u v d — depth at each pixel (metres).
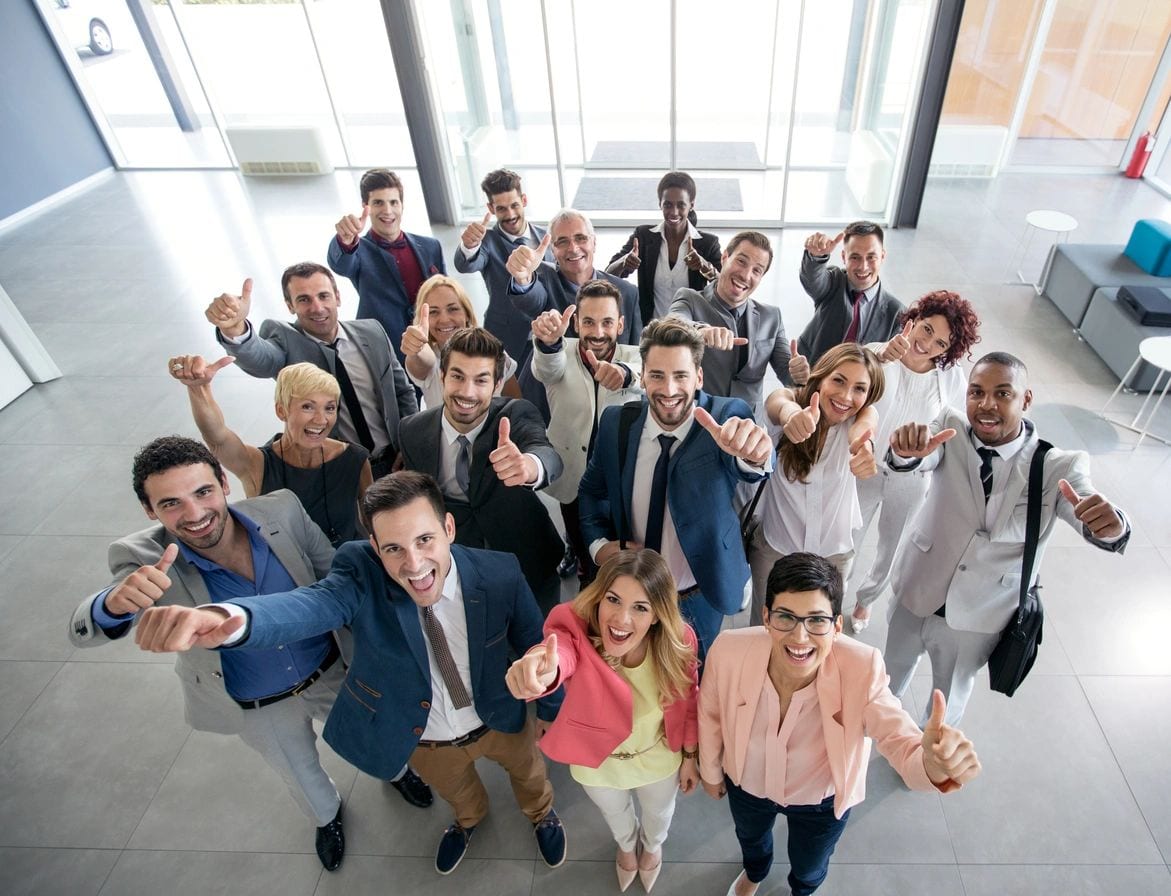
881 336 3.49
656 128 8.94
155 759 2.92
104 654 3.34
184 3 7.88
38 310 6.21
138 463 1.80
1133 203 7.09
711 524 2.20
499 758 2.25
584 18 6.77
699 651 2.50
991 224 6.77
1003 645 2.31
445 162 6.91
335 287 3.01
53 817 2.74
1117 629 3.17
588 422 2.83
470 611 1.92
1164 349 4.02
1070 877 2.41
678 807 2.65
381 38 8.26
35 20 8.01
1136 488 3.87
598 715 1.86
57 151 8.35
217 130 8.95
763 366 3.29
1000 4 6.70
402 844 2.60
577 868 2.50
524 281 3.13
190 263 6.86
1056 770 2.69
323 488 2.54
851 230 3.26
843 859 2.48
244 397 4.96
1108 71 7.24
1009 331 5.22
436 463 2.47
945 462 2.21
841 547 2.46
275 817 2.71
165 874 2.56
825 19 6.25
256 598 1.66
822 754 1.84
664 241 3.92
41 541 3.96
